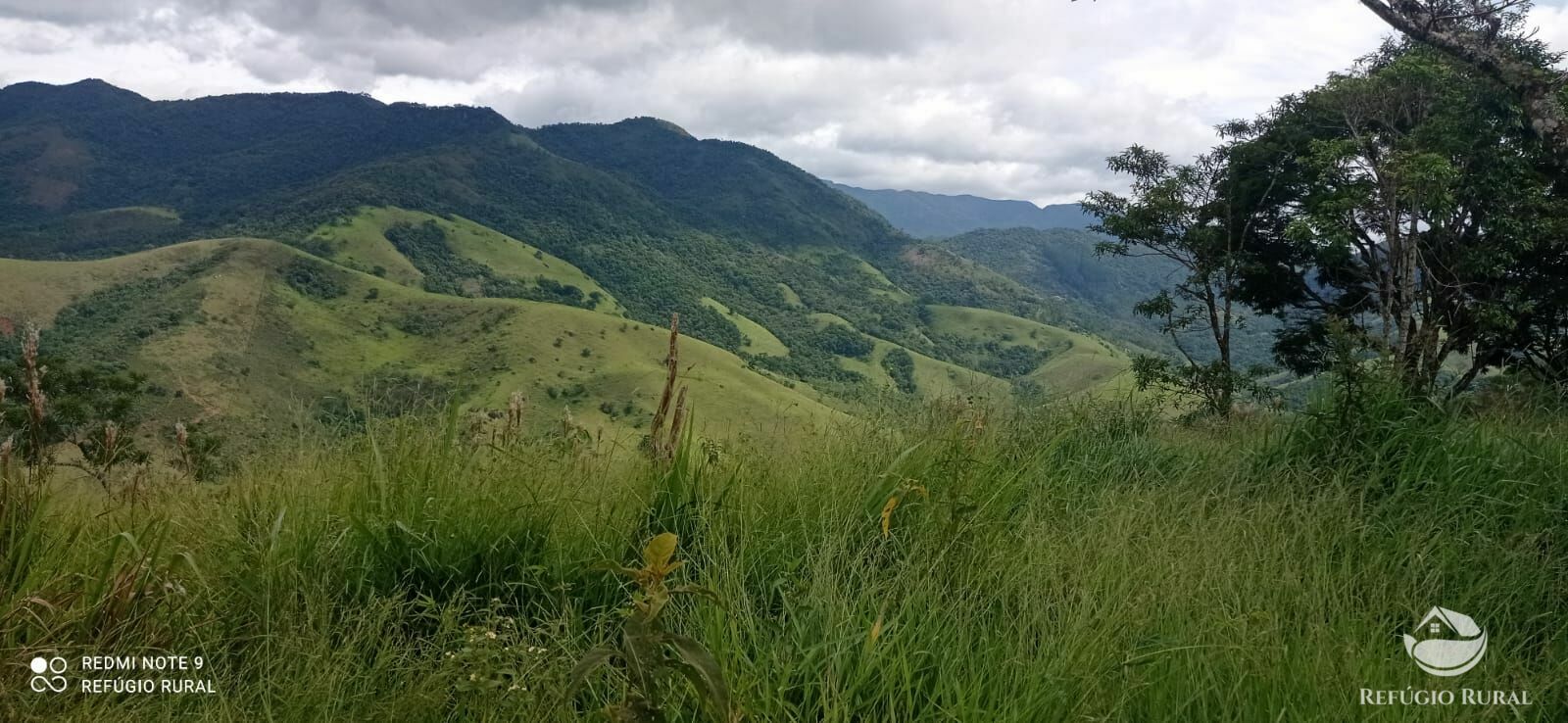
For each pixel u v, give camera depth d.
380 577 2.66
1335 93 14.12
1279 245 17.03
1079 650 2.17
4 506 2.49
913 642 2.24
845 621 2.29
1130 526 3.01
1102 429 5.00
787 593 2.54
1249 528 3.12
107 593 2.33
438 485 2.93
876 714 2.09
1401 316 12.99
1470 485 3.62
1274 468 4.04
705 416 3.79
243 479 3.13
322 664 2.13
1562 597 2.76
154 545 2.72
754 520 3.02
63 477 3.05
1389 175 12.98
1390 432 4.02
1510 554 2.93
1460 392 4.94
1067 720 1.96
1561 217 13.01
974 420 4.25
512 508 2.90
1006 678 2.13
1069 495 3.74
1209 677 2.10
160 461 3.51
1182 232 16.91
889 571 2.73
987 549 2.90
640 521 3.07
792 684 2.17
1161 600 2.51
